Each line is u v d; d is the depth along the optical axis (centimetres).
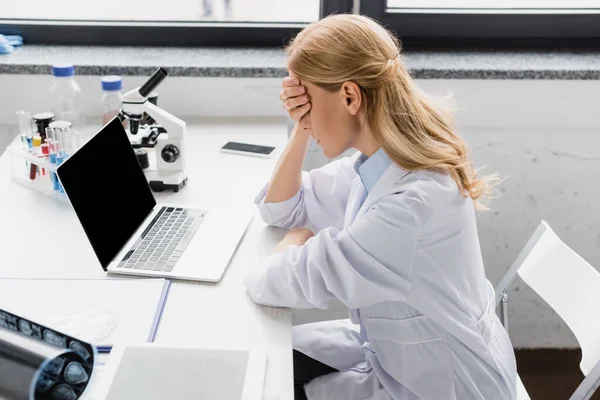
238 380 107
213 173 178
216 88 214
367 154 128
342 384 137
